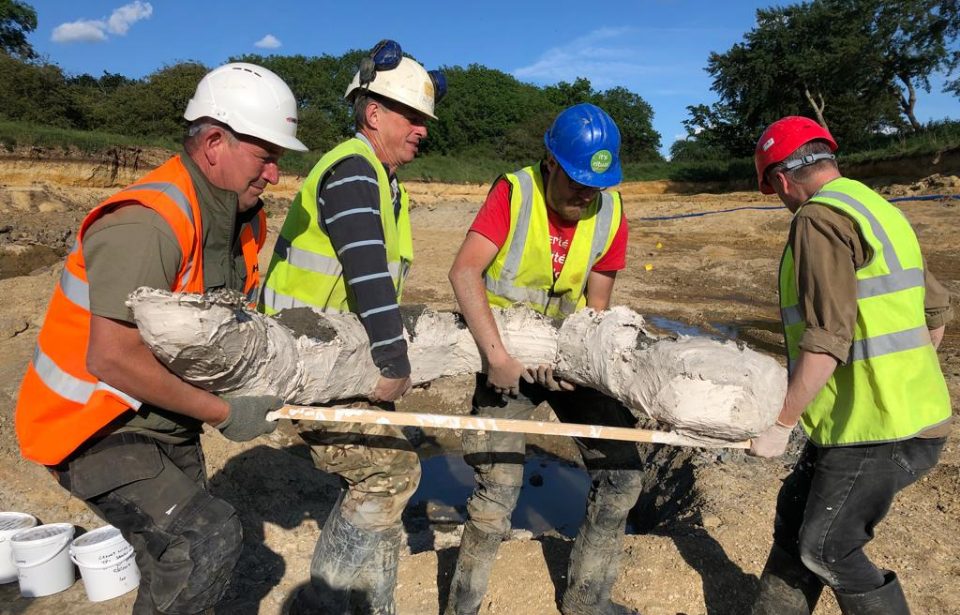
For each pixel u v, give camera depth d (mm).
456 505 5191
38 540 3234
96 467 2145
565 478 5641
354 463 2576
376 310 2346
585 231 2846
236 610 3309
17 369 6152
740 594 3355
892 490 2424
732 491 4324
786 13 35156
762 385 2188
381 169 2561
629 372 2369
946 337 8422
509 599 3324
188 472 2410
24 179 23250
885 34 30984
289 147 2227
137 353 1959
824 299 2270
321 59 52344
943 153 24281
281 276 2633
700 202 26547
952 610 3152
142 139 26938
